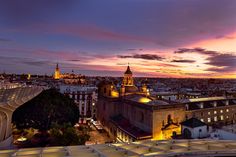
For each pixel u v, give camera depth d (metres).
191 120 71.44
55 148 29.98
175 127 75.62
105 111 110.06
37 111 77.44
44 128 79.75
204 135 68.88
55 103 81.38
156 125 75.06
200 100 95.38
